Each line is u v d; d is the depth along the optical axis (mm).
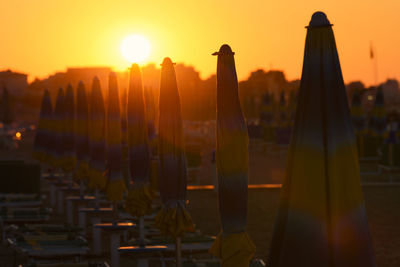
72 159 19312
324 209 4355
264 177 33344
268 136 55875
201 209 21766
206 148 58062
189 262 10727
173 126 7781
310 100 4527
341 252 4289
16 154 49938
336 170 4383
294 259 4336
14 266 12508
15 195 20469
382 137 41625
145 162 10219
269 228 17969
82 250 11906
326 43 4570
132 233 13742
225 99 6094
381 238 16438
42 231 13688
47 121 22875
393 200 24047
